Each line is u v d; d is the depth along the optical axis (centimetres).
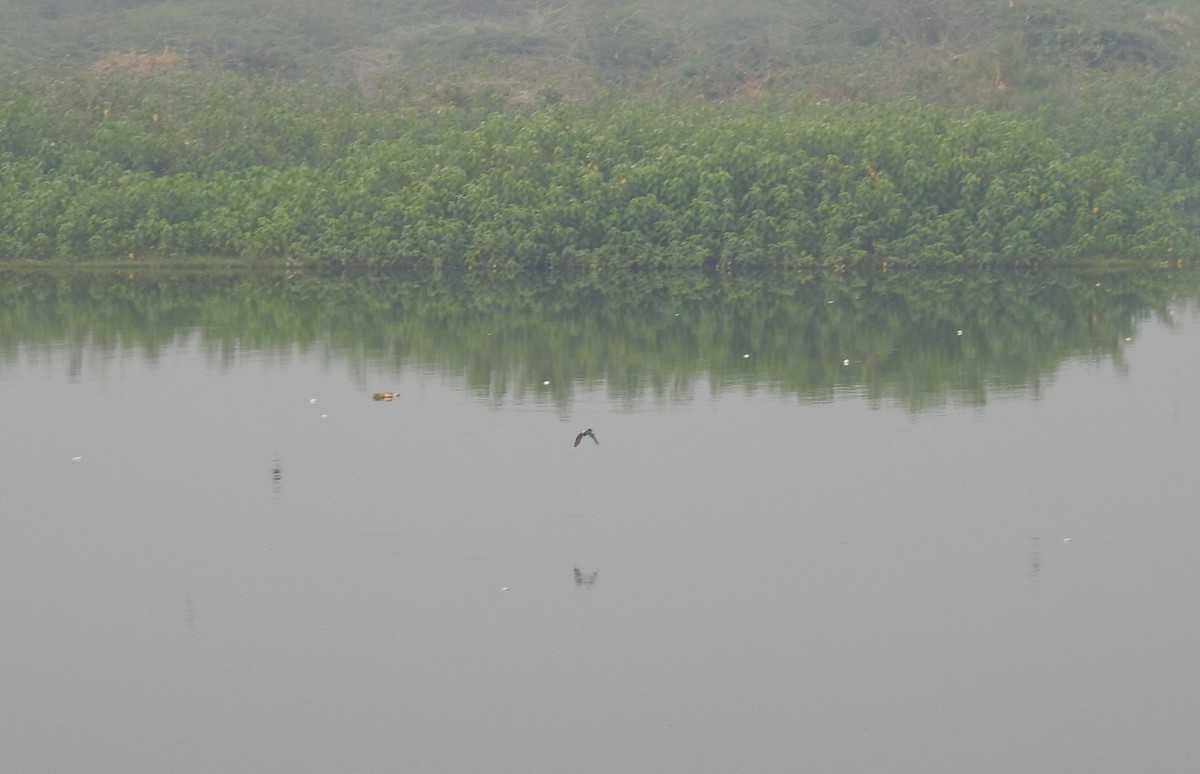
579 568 2786
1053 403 3916
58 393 4100
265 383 4222
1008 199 6378
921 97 8144
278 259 6506
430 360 4547
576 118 7194
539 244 6391
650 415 3812
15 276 6325
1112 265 6397
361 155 6900
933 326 5153
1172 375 4244
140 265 6519
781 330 5094
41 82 7788
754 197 6425
